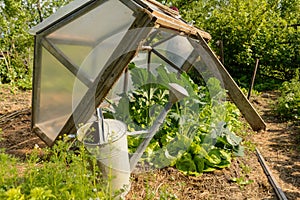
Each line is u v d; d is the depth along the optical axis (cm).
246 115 426
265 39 771
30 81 712
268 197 279
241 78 785
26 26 837
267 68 796
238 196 277
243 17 795
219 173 314
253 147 376
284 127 472
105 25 286
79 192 174
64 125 314
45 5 939
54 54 298
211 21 843
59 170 188
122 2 264
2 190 153
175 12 459
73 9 300
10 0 793
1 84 685
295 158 363
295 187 300
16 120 462
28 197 156
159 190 276
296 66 763
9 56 786
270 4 923
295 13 923
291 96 548
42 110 326
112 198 203
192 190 283
